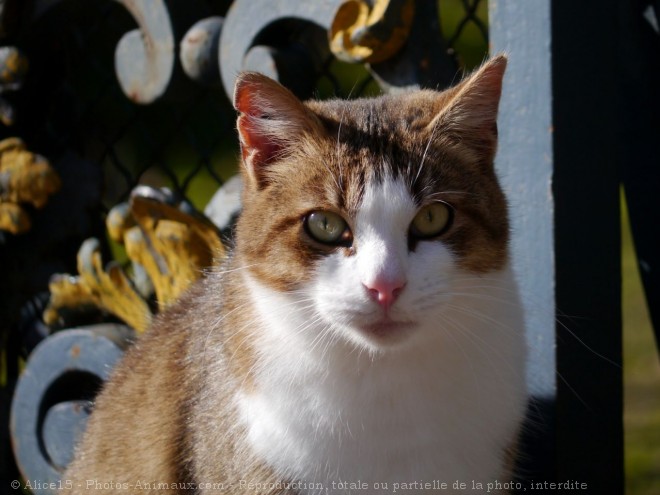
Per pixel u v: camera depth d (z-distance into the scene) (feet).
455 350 2.27
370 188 2.22
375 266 2.19
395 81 2.48
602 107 2.40
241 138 2.31
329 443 2.28
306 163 2.28
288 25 2.68
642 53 2.62
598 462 2.45
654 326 2.68
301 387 2.28
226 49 2.64
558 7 2.33
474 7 2.67
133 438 2.51
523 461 2.42
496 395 2.30
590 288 2.41
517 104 2.37
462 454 2.31
